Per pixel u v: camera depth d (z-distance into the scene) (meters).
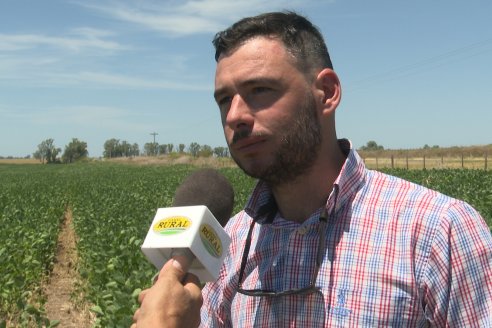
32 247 13.45
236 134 2.05
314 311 2.02
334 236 2.06
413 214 2.00
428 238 1.96
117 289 8.30
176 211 1.90
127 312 6.61
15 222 18.20
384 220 2.03
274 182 2.12
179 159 109.19
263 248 2.24
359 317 1.96
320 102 2.10
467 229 1.96
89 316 10.12
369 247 2.01
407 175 35.22
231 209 2.27
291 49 2.04
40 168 115.94
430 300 1.94
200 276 1.88
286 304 2.08
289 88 2.02
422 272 1.95
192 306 1.72
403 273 1.95
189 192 2.18
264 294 2.13
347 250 2.03
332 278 2.02
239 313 2.23
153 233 1.88
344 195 2.08
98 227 16.20
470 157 84.19
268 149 2.04
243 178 39.91
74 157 189.38
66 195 34.34
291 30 2.07
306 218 2.19
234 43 2.06
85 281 11.89
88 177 61.22
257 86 2.02
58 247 18.20
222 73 2.07
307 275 2.09
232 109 2.04
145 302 1.69
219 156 116.81
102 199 27.88
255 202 2.31
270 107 2.02
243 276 2.28
